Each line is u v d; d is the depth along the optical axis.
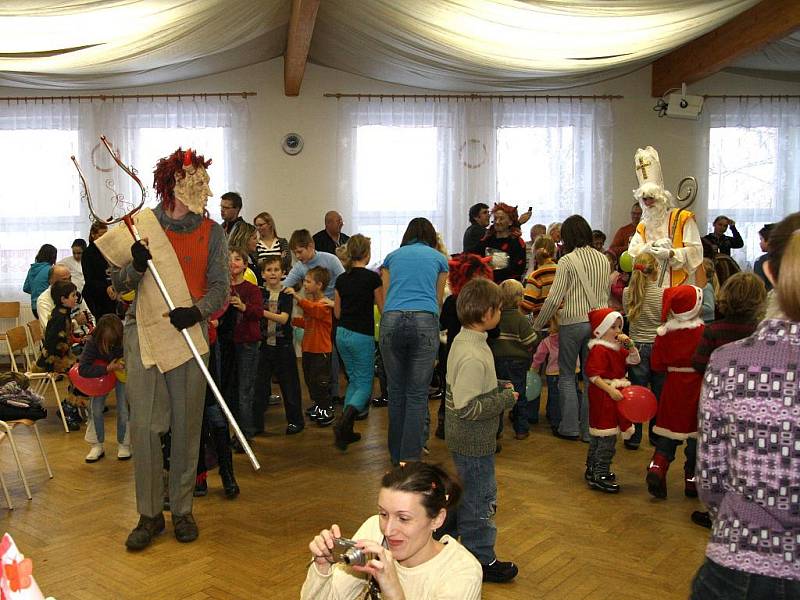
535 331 5.33
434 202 9.44
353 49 8.00
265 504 4.01
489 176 9.44
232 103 9.21
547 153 9.47
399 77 8.91
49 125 9.02
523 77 8.30
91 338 4.58
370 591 1.68
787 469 1.51
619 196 9.67
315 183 9.40
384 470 4.59
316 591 1.69
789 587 1.51
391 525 1.70
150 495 3.47
